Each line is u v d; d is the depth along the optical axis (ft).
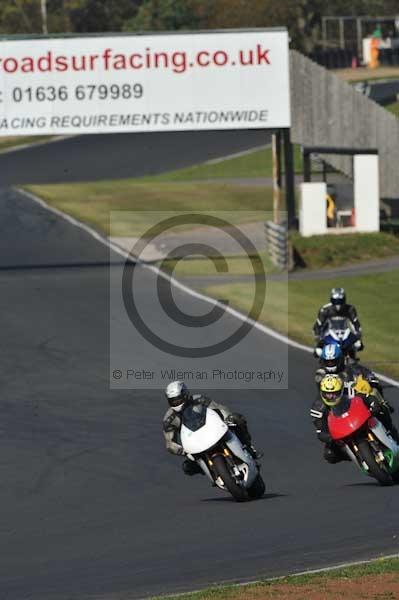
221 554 131.23
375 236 484.33
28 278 441.68
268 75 467.11
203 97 467.11
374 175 495.00
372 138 534.78
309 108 530.68
